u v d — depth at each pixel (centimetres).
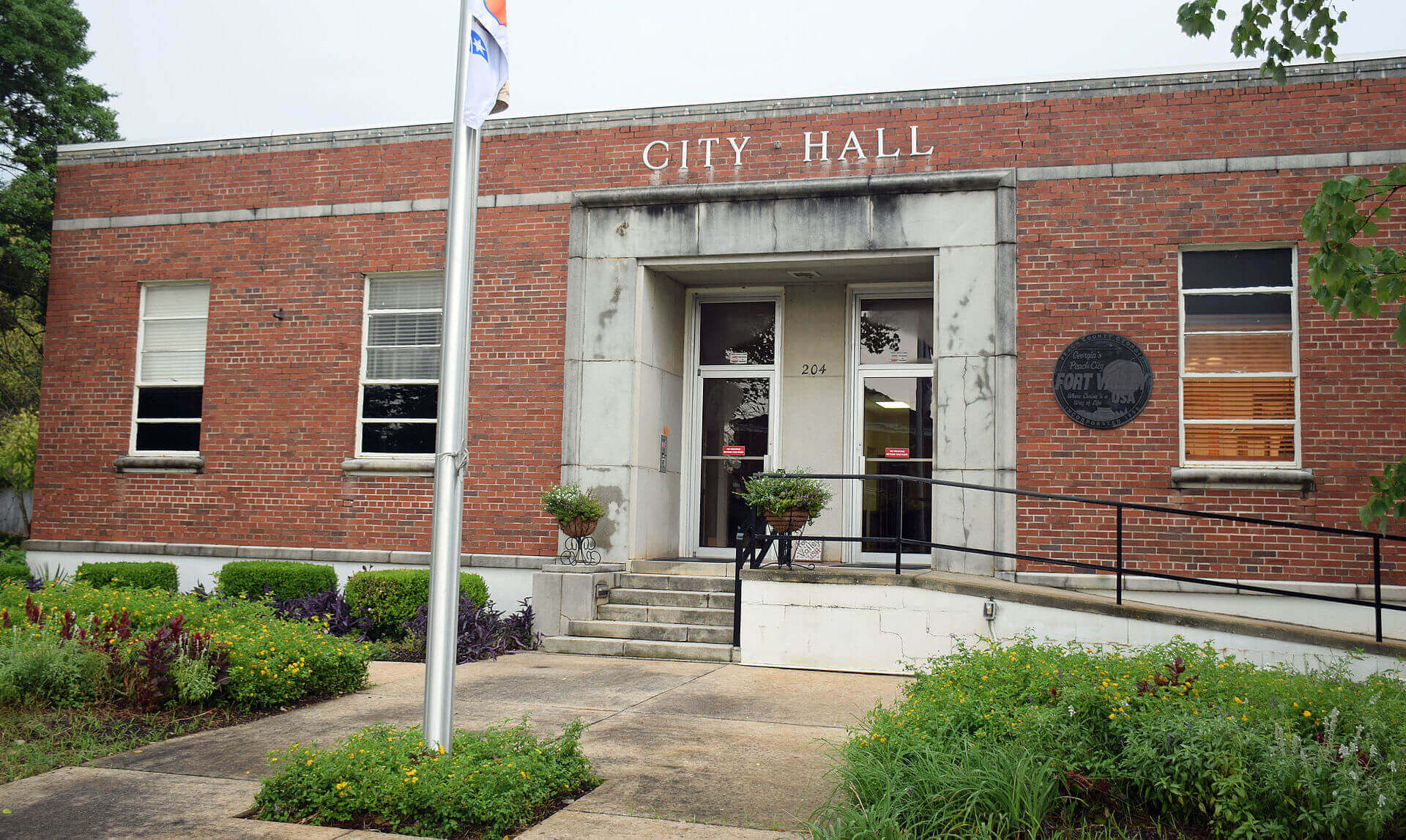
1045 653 718
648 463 1257
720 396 1364
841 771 539
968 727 573
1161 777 510
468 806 515
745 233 1214
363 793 530
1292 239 1088
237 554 1344
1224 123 1113
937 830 480
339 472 1323
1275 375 1097
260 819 538
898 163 1186
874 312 1323
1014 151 1155
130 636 833
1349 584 1046
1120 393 1105
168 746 679
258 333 1370
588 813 542
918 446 1289
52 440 1432
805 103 1219
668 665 1015
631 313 1234
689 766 632
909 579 999
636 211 1245
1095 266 1125
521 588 1241
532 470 1252
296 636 845
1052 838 486
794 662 1018
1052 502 1111
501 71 627
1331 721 522
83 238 1445
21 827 521
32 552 1416
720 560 1259
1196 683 605
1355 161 1081
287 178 1379
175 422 1402
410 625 1107
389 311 1344
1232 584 949
